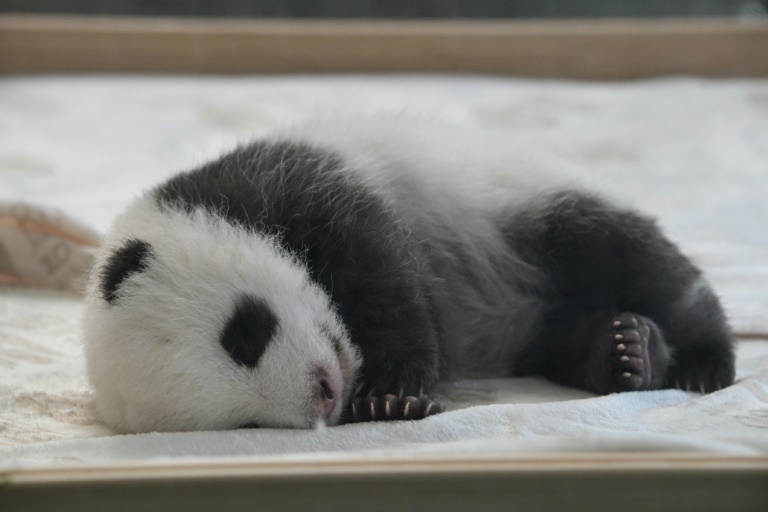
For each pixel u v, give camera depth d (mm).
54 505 3197
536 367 6531
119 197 9758
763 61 15875
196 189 5785
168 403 4945
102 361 5125
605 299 6414
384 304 5438
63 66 15750
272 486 3213
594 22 17891
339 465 3277
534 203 6730
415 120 7406
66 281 7973
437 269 6461
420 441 4738
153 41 15773
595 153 12250
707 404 5141
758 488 3170
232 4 17797
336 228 5559
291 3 17859
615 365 5785
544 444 3633
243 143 6648
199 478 3207
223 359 4965
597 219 6527
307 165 6000
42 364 6188
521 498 3197
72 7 17469
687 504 3184
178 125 12977
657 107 14039
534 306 6543
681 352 6133
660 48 16000
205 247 5281
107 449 4637
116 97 14219
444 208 6629
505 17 18016
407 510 3217
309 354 5051
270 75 15977
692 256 7582
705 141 12656
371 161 6445
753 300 7270
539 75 16172
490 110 13648
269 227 5535
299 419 4949
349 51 15977
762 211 9875
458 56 16078
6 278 8055
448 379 6066
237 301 5121
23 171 11258
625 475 3172
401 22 17922
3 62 15570
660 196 10461
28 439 4949
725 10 18031
